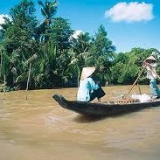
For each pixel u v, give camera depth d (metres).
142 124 8.79
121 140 7.12
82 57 40.62
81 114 9.73
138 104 11.18
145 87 31.61
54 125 9.06
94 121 9.41
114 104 10.15
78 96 10.27
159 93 13.13
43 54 37.41
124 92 24.11
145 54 45.47
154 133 7.66
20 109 12.77
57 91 29.84
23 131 8.39
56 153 6.29
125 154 6.06
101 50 45.84
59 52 39.94
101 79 44.06
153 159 5.72
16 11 38.66
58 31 40.53
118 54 48.16
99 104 9.65
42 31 40.47
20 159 6.01
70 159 5.88
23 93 26.66
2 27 39.38
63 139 7.41
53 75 38.72
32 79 35.44
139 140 7.05
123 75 44.62
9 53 36.94
